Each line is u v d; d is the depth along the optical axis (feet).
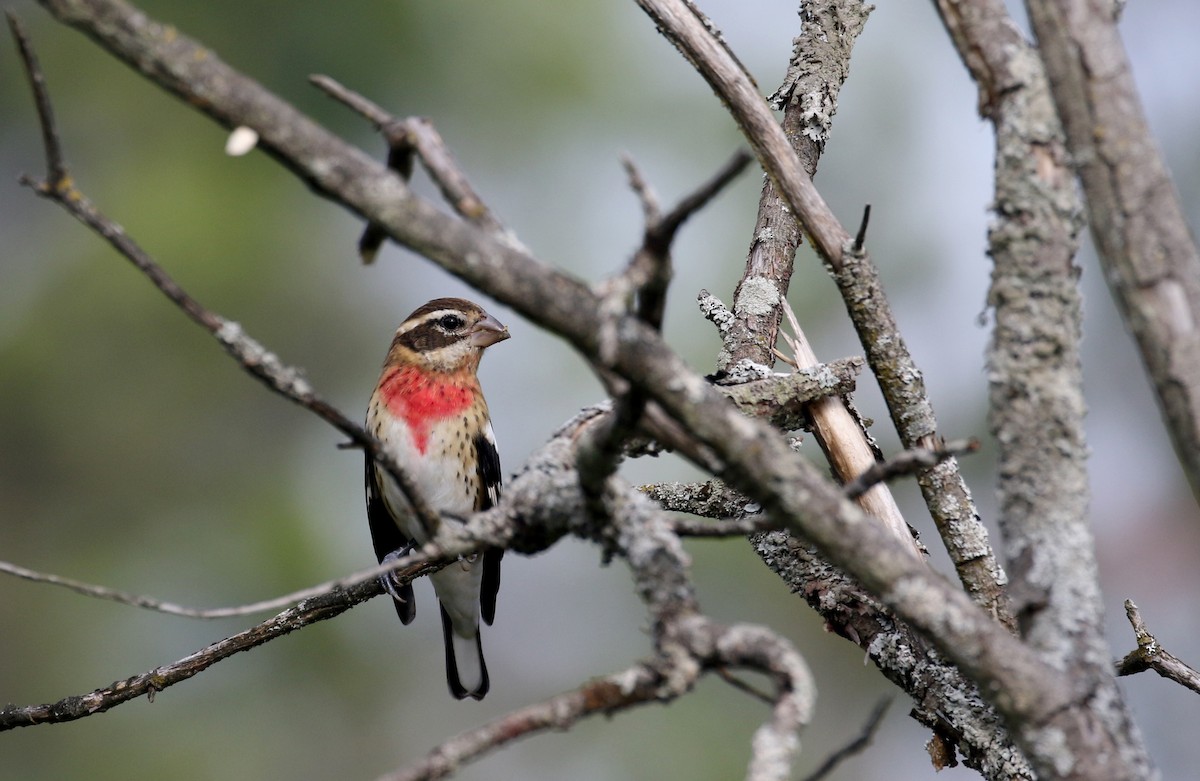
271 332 46.32
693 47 17.10
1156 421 37.47
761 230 22.41
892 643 17.69
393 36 45.93
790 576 18.86
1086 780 10.91
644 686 11.11
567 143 46.06
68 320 45.83
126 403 45.75
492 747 10.87
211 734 41.68
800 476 11.28
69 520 45.01
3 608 43.65
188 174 46.24
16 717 19.31
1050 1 11.89
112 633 43.45
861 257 16.53
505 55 46.37
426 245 10.75
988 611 16.44
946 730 17.07
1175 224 11.39
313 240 47.19
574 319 10.71
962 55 13.10
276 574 43.06
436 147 12.02
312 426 46.68
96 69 47.50
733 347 21.35
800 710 10.73
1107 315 37.55
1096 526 37.73
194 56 10.67
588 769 38.45
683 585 11.78
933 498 16.72
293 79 46.29
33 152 47.60
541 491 13.15
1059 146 12.60
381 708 42.55
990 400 12.46
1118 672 18.10
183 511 45.37
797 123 22.62
